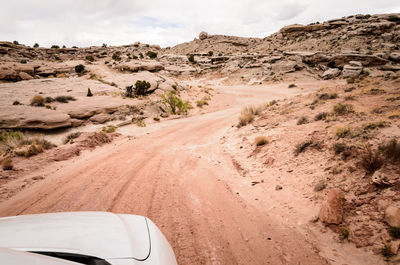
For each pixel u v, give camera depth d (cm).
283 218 473
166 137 1622
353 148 611
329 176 561
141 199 584
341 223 410
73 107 2648
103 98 3250
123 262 151
